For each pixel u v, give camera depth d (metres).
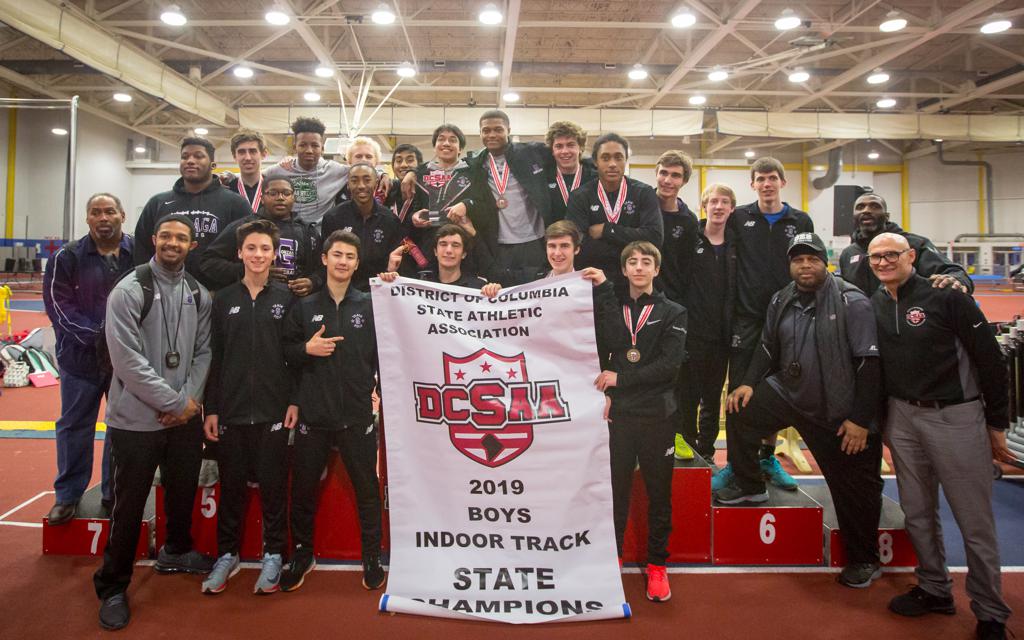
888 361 2.79
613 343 2.94
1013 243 21.27
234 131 19.03
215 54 11.20
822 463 3.07
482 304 2.90
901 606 2.75
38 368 7.88
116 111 17.86
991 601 2.54
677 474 3.23
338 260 2.93
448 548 2.80
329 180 4.18
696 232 3.84
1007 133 15.61
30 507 3.89
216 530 3.22
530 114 14.77
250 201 4.08
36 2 8.70
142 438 2.68
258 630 2.58
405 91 15.93
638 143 21.12
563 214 3.80
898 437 2.79
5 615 2.68
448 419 2.86
